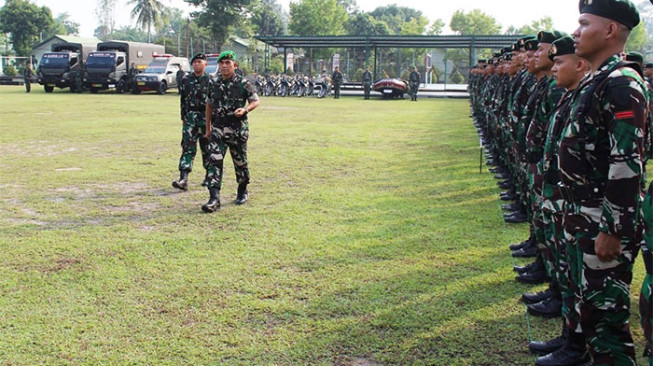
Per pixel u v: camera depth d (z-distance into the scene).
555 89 3.89
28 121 15.02
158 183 7.64
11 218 5.87
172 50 58.06
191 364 3.08
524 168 5.02
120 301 3.86
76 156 9.68
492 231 5.52
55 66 29.86
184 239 5.21
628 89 2.34
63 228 5.53
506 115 6.74
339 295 3.99
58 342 3.29
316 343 3.31
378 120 17.02
